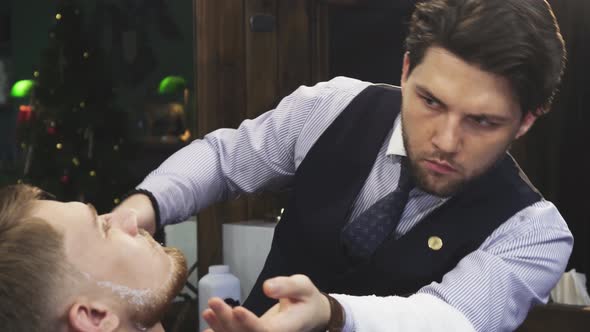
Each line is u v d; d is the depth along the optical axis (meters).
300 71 3.64
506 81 0.94
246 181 1.41
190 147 1.43
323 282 1.29
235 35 3.48
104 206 4.60
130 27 4.84
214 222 3.42
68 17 4.57
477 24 0.92
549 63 0.95
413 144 1.04
